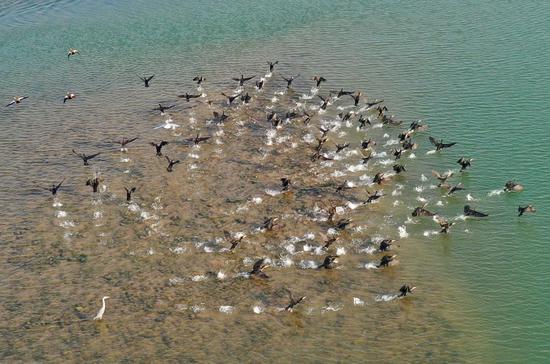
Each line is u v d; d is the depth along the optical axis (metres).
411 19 100.38
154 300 42.78
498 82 75.06
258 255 47.34
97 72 87.69
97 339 39.31
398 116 68.81
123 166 60.72
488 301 42.12
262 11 110.56
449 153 61.12
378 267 45.72
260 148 63.31
